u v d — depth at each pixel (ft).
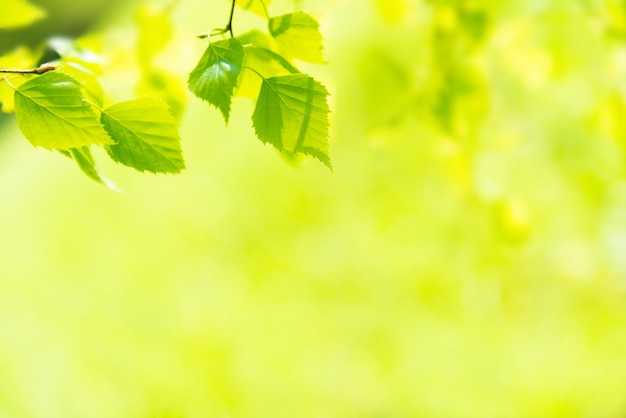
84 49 4.46
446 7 7.84
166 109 3.17
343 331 14.46
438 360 13.39
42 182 22.95
